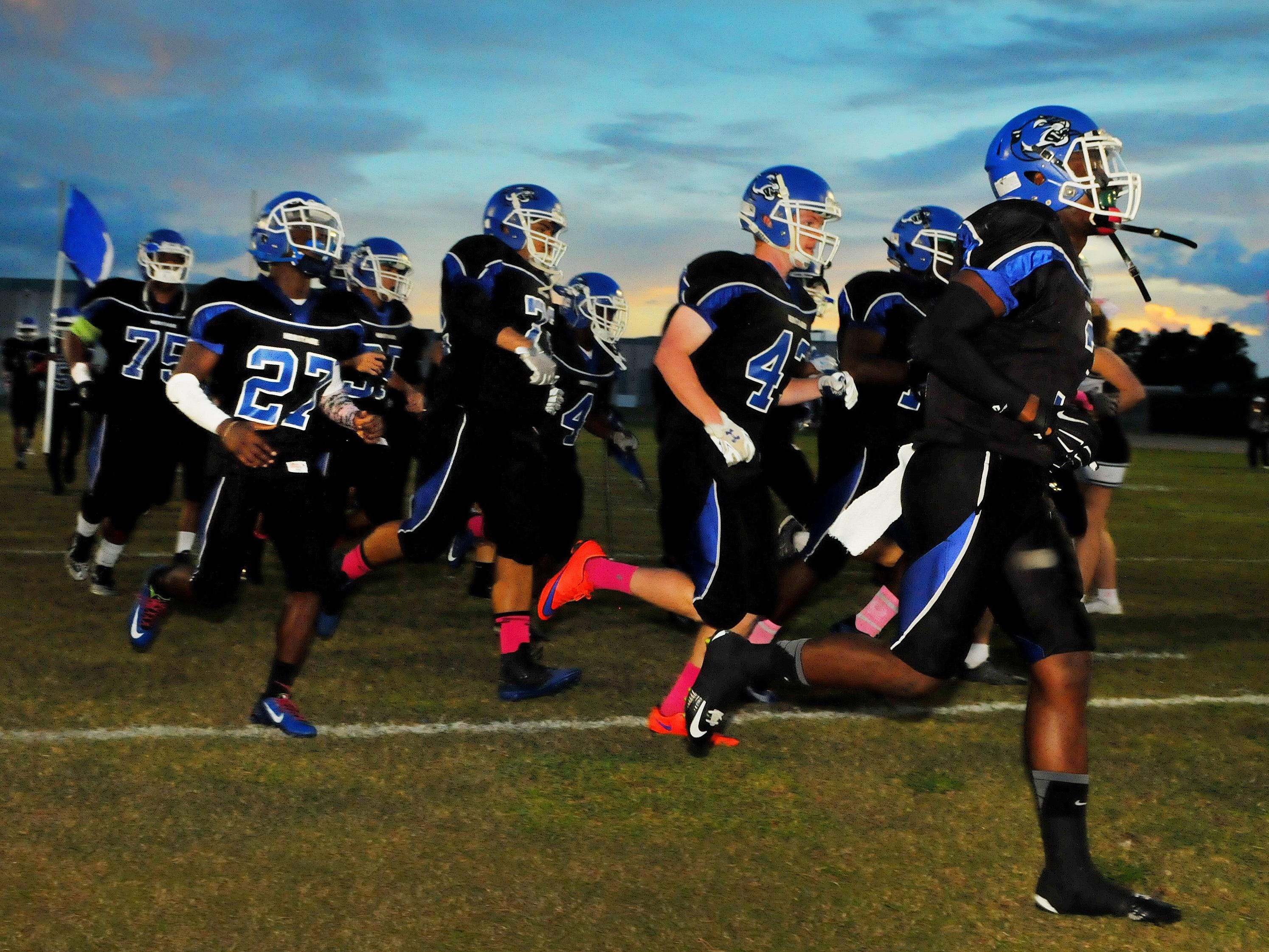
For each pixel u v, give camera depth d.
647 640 5.47
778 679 3.22
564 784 3.53
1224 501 13.73
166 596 4.38
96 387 5.98
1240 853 3.12
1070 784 2.76
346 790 3.43
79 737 3.81
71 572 6.25
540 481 4.48
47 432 11.20
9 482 12.09
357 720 4.11
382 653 5.08
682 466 3.79
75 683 4.43
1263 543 9.81
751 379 3.74
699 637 3.96
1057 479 2.85
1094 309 5.00
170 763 3.60
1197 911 2.79
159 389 6.03
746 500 3.78
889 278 4.88
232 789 3.41
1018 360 2.75
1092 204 2.99
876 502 3.03
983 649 4.86
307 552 3.91
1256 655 5.44
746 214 3.89
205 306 3.74
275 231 3.80
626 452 6.28
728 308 3.65
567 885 2.85
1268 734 4.18
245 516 3.91
